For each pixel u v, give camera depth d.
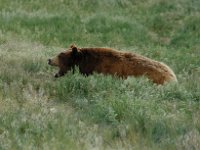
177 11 89.56
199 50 71.44
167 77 43.19
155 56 64.69
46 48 61.88
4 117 32.56
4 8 82.06
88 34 74.62
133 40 75.44
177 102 38.56
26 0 86.81
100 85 40.50
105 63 44.34
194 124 32.66
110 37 74.81
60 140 29.41
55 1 88.38
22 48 59.59
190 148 28.77
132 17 87.00
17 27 72.19
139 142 29.83
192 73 53.62
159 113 34.69
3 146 27.95
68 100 39.16
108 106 35.22
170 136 30.78
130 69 43.53
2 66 45.66
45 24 76.12
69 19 79.06
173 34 81.50
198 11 89.94
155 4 92.38
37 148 28.23
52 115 33.84
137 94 39.03
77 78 41.06
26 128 31.42
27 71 46.06
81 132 30.81
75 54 45.00
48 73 47.72
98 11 87.62
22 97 38.12
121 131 31.16
